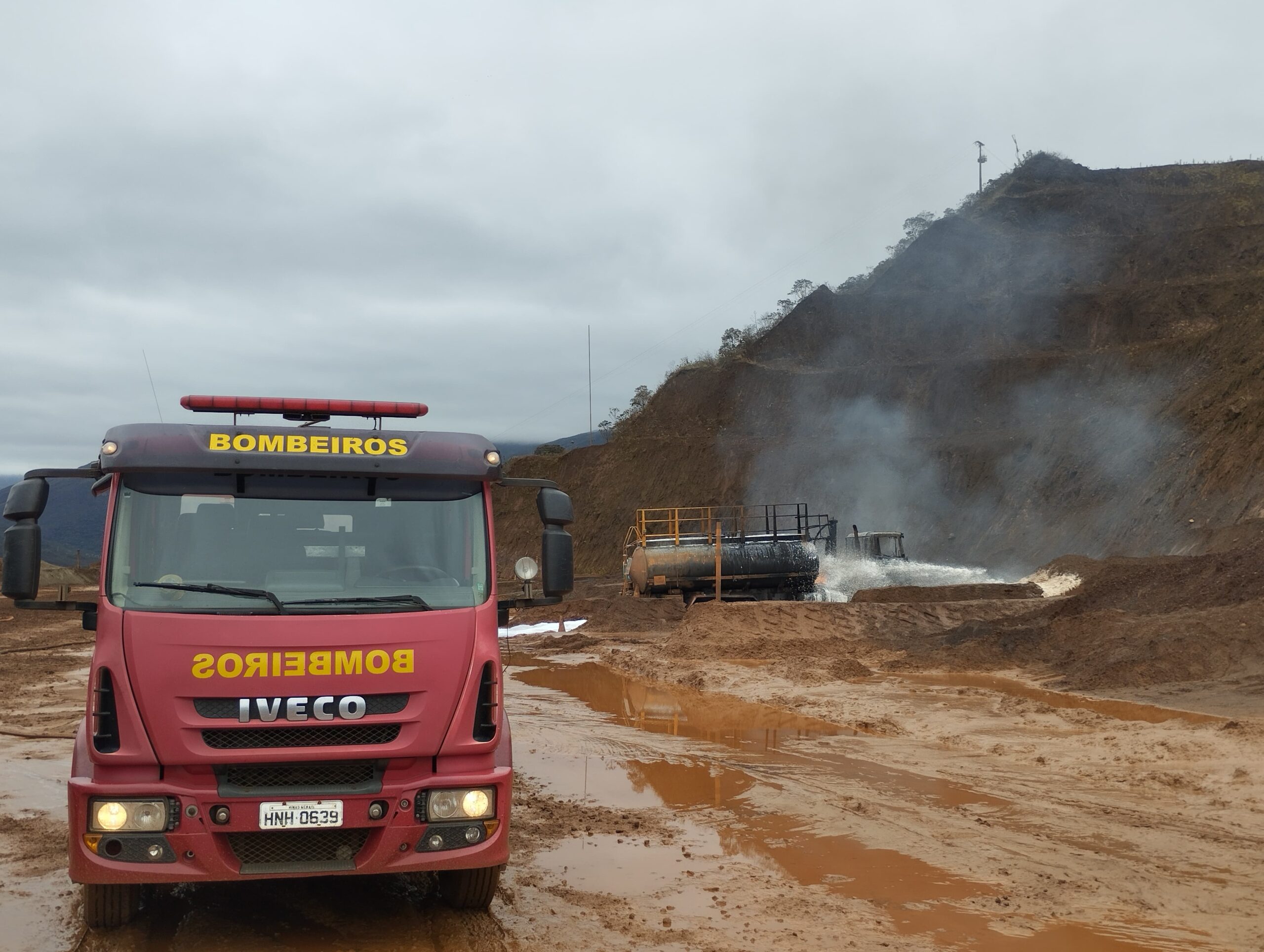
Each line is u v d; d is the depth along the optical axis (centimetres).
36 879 711
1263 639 1602
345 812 559
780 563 2950
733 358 7481
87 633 3020
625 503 6969
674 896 675
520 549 6912
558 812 909
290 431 631
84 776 562
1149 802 925
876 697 1570
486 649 604
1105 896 669
